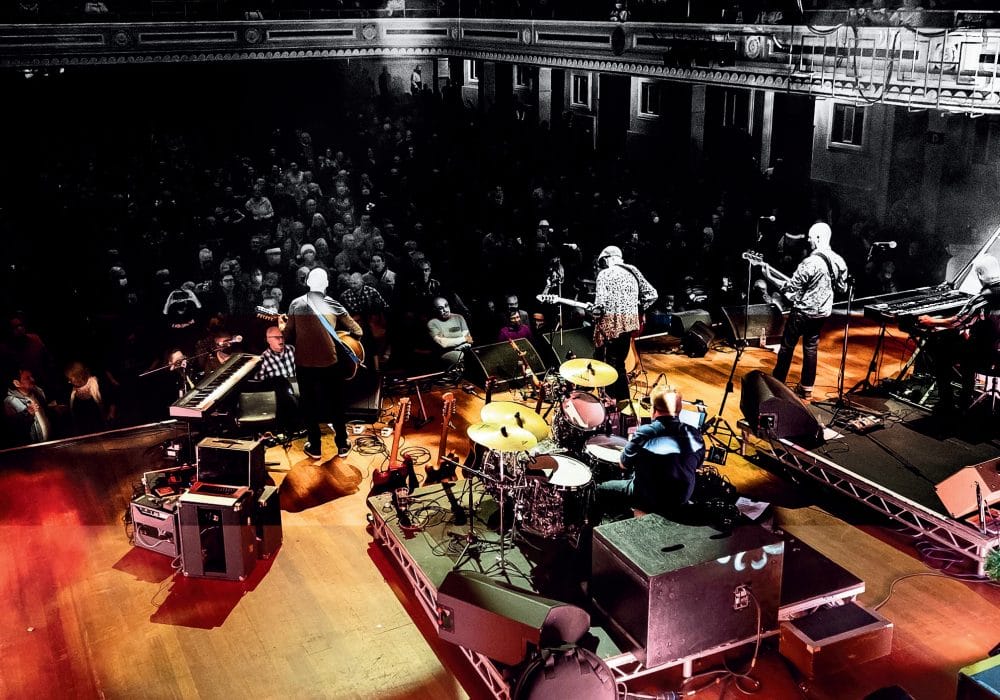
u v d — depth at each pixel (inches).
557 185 517.7
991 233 383.9
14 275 418.9
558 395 271.9
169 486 232.1
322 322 258.7
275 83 521.7
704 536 179.5
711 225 470.3
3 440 304.2
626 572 171.6
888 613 198.4
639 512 210.7
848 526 236.4
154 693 177.6
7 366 338.3
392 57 556.4
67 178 466.0
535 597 172.1
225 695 176.9
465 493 235.5
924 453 253.0
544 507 198.8
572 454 227.9
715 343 378.6
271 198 510.3
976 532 209.0
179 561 225.8
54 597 211.9
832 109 422.0
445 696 175.6
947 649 185.9
